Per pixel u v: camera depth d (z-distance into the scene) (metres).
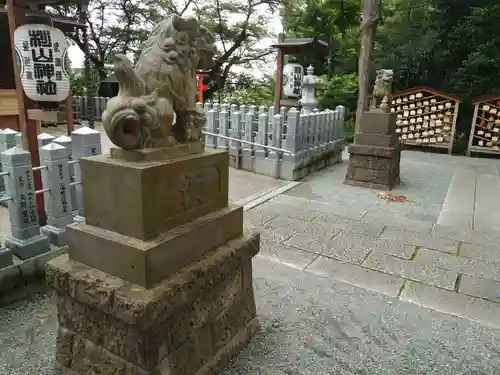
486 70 11.26
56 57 3.37
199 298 2.00
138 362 1.75
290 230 4.35
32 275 2.88
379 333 2.56
